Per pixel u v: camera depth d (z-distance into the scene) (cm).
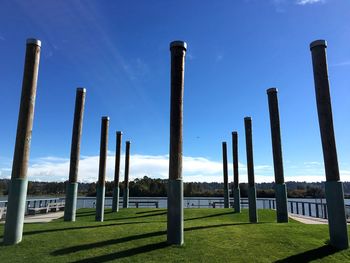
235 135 2508
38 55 1184
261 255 1001
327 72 1221
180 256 965
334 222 1124
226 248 1045
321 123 1192
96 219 1933
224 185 2922
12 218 1074
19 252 986
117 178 2639
